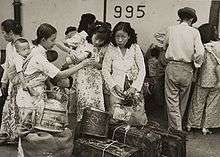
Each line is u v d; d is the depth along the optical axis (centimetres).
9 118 420
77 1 620
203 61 473
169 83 480
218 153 436
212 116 505
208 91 496
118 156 335
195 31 456
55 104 316
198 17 562
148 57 575
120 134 370
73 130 380
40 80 326
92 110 368
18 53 367
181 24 466
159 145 366
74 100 403
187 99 499
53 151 312
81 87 398
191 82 492
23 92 340
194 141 478
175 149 372
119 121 396
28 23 656
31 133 313
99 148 349
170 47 468
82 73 400
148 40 595
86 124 366
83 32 423
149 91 573
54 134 316
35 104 316
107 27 415
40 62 322
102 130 366
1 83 463
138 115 399
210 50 473
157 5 579
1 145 434
